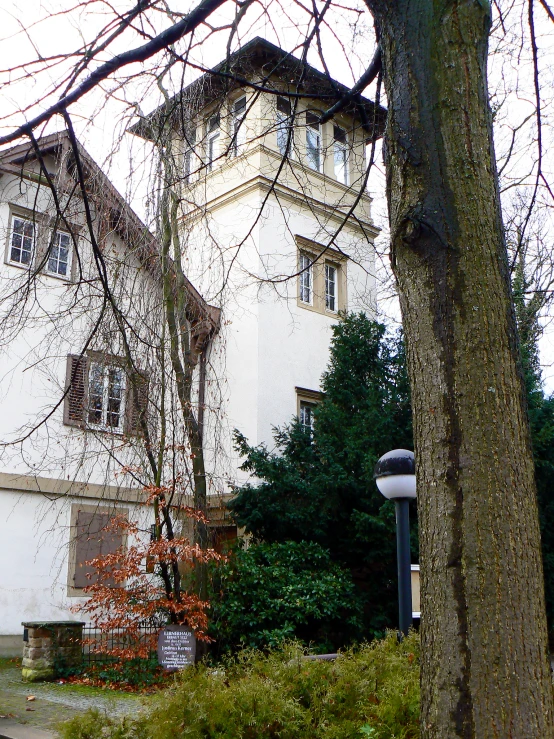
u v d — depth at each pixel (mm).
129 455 11023
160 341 9500
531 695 2801
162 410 10250
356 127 7824
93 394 9938
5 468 13734
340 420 14008
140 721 4625
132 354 9000
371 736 4066
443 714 2859
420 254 3344
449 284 3244
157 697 4719
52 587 13164
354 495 13188
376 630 12398
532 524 3018
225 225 17000
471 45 3564
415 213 3367
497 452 3029
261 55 9109
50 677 11234
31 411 14000
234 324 16859
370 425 13406
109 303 7355
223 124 7996
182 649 10195
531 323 9992
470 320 3182
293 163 8289
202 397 12969
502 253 3350
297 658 5094
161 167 8250
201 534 11383
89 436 10281
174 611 10445
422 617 3068
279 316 16938
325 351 17859
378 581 13172
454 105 3469
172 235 9859
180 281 10312
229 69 6254
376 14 3881
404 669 5031
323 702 4523
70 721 4723
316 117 8805
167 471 10961
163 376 9859
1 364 13742
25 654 11367
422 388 3221
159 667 11055
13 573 13727
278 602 11406
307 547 12734
